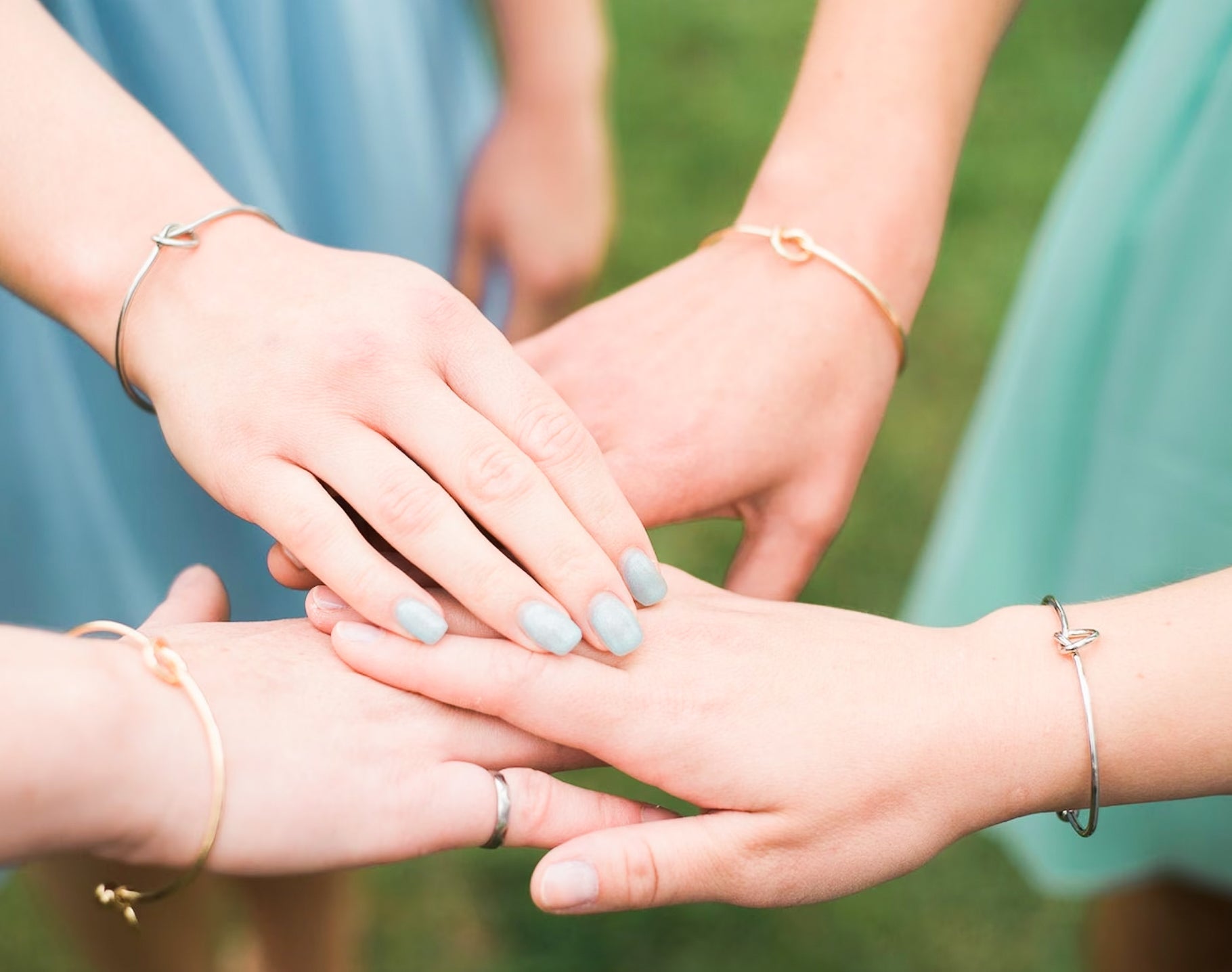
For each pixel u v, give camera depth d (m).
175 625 0.54
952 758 0.52
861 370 0.61
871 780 0.52
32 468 0.65
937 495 1.08
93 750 0.47
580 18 0.76
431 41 0.74
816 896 0.53
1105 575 0.69
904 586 1.02
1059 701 0.52
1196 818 0.67
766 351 0.60
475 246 0.80
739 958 0.81
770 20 1.62
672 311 0.61
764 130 1.44
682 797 0.52
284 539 0.53
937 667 0.53
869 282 0.61
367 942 0.82
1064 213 0.70
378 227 0.71
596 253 0.80
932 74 0.62
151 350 0.54
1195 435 0.64
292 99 0.69
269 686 0.51
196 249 0.54
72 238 0.54
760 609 0.55
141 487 0.69
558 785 0.53
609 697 0.52
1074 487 0.71
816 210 0.61
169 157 0.55
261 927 0.75
